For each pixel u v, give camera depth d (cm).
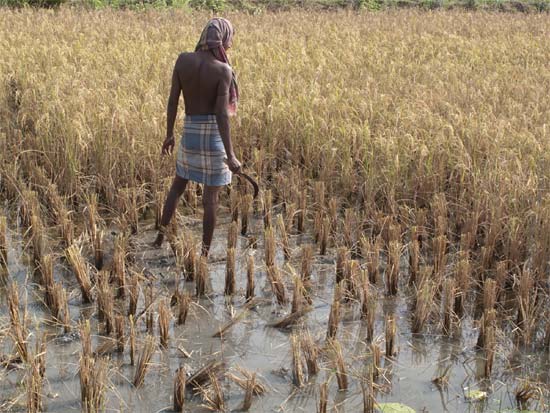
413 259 620
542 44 1642
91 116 826
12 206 746
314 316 569
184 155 620
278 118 888
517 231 641
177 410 447
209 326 548
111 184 751
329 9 2656
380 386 478
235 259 657
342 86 1041
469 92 1041
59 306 539
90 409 429
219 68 588
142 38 1403
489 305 554
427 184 777
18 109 938
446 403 468
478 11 2523
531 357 525
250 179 621
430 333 551
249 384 448
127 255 631
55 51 1177
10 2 2172
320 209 733
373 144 825
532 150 786
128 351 507
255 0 2672
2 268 617
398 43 1559
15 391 455
